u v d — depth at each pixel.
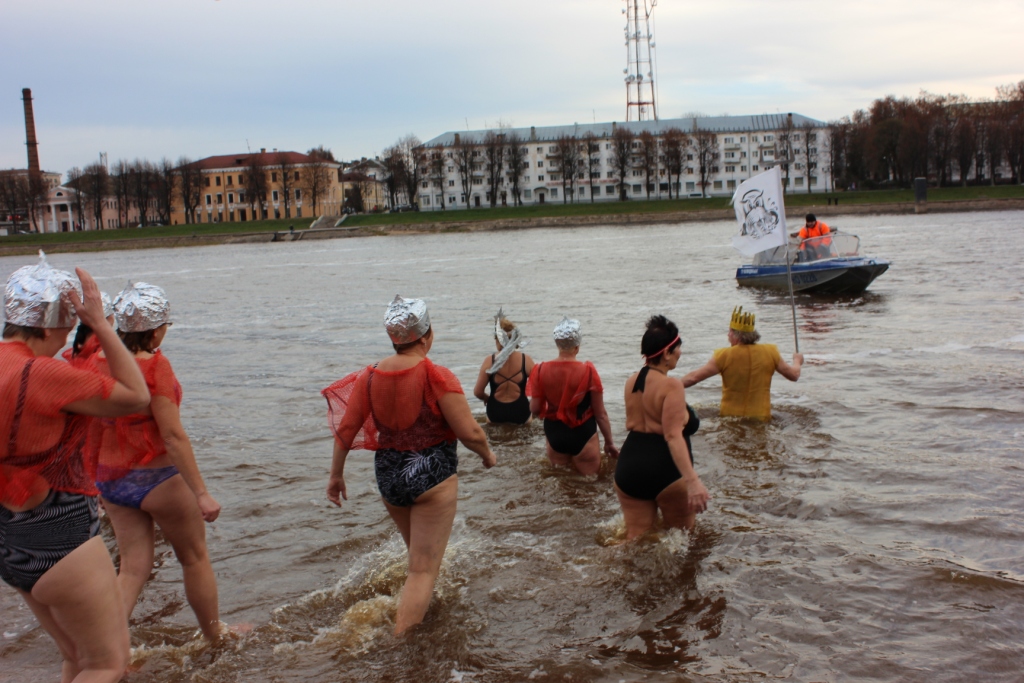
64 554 3.21
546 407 6.95
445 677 3.85
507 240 72.19
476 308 19.92
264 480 7.04
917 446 7.10
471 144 135.00
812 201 103.19
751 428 7.88
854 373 10.26
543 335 14.80
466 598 4.63
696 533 5.39
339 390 4.74
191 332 17.92
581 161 134.12
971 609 4.25
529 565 5.05
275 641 4.29
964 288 19.56
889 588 4.50
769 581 4.66
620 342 13.59
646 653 3.99
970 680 3.62
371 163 174.88
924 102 121.44
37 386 3.04
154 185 132.25
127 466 4.07
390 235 104.00
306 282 32.97
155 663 4.10
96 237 105.62
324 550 5.46
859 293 19.80
